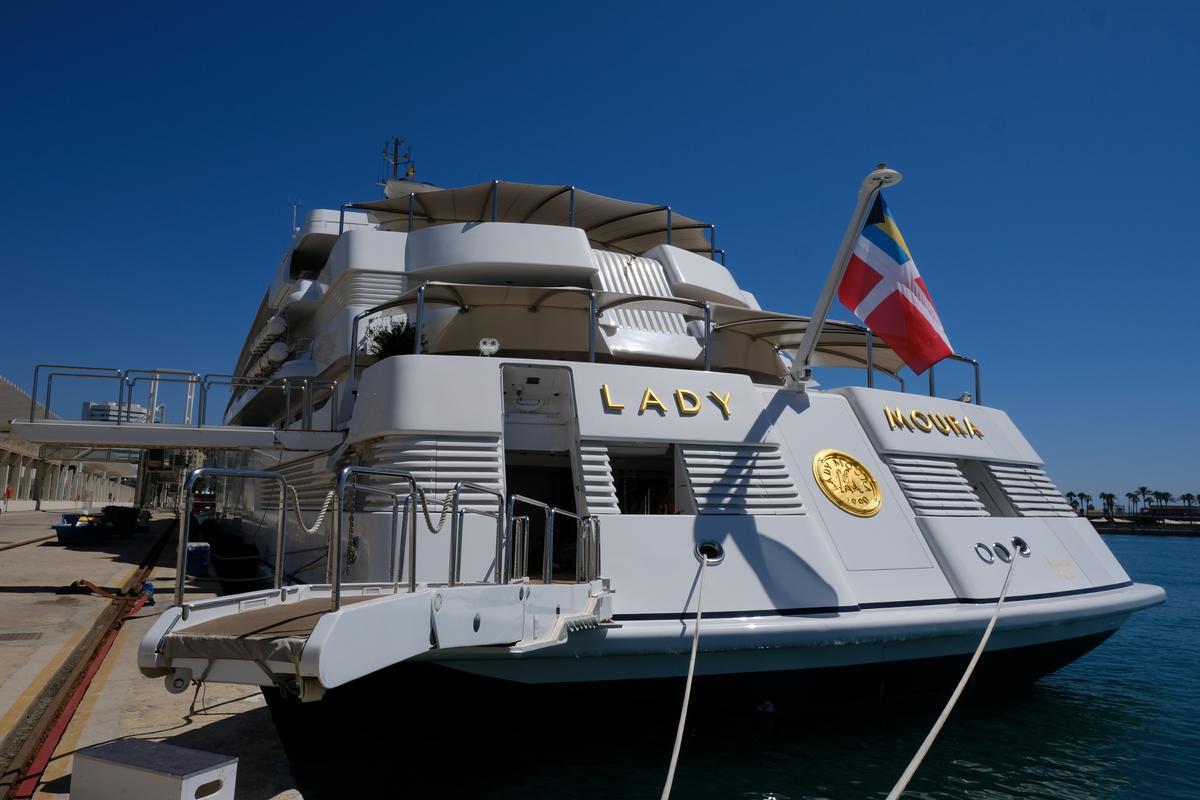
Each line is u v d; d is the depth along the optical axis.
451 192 17.06
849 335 16.11
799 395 12.15
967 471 13.66
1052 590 11.75
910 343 10.99
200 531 29.56
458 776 8.02
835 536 10.87
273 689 8.73
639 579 9.45
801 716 9.82
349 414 13.65
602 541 9.59
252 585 17.16
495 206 16.16
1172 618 25.89
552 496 14.05
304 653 5.12
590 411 10.55
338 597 5.50
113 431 14.27
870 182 10.13
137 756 5.00
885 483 11.82
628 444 10.84
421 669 8.34
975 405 14.11
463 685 8.55
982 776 8.88
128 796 4.82
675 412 10.91
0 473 51.34
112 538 30.58
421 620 6.44
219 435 14.24
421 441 10.02
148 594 14.16
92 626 12.23
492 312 15.08
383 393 10.41
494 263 14.90
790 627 9.36
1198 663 17.00
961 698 10.79
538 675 8.65
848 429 12.16
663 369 11.30
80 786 5.01
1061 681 14.52
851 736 9.76
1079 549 13.06
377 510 10.05
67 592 15.44
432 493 9.67
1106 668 16.30
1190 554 74.19
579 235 15.42
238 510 25.31
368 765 8.23
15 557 22.06
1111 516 147.12
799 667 9.66
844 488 11.38
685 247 20.94
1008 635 11.02
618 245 20.98
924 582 10.90
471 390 10.37
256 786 6.13
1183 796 8.66
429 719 8.80
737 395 11.41
